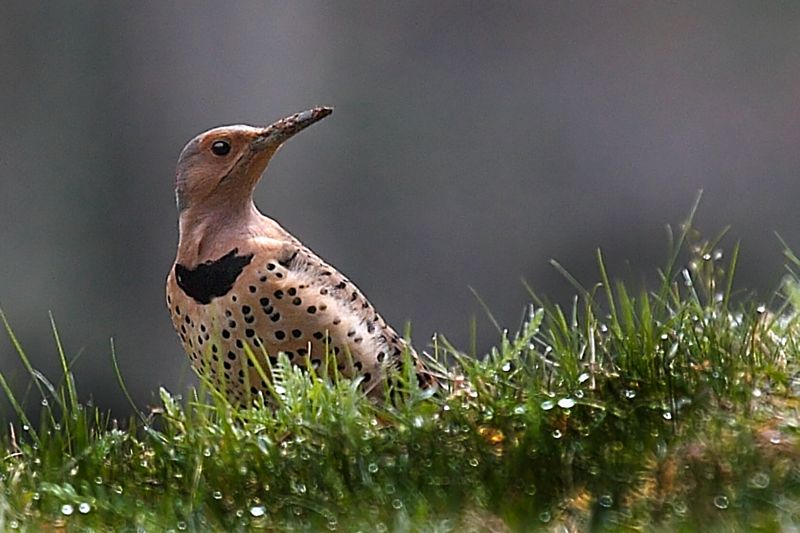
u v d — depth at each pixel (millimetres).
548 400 5184
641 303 6133
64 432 5656
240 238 6188
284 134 6332
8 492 5168
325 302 6078
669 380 5266
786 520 4316
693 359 5430
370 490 4895
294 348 6082
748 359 5434
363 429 5199
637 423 5066
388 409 5348
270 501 4992
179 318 6320
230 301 6102
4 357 17703
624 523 4492
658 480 4711
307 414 5309
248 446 5184
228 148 6320
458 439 5082
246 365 6098
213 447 5266
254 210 6387
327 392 5375
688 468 4680
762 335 5617
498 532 4562
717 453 4695
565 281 19016
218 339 6152
